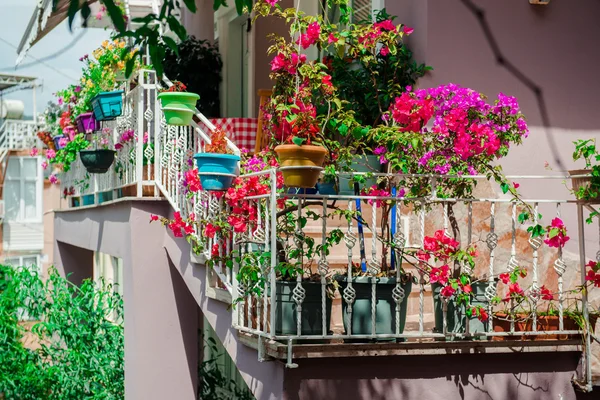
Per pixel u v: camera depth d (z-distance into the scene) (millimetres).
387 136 6480
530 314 6723
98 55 10820
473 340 6508
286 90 6855
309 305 6176
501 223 8281
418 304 7715
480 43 8602
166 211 8977
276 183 6594
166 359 8922
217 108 14203
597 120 8969
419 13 8547
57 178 15016
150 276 8914
